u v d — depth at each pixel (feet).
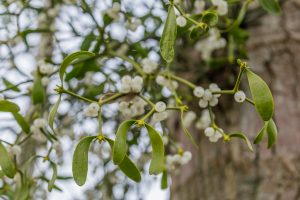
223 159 2.71
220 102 2.75
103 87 2.52
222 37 2.73
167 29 1.69
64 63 1.73
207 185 2.72
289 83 2.74
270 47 2.82
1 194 2.28
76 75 2.48
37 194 2.89
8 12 2.59
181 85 2.82
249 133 2.65
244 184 2.59
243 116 2.70
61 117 2.99
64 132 2.93
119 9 2.45
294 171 2.56
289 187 2.53
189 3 2.59
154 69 2.44
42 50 3.01
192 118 2.62
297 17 2.89
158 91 2.62
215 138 1.97
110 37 2.52
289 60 2.79
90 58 2.46
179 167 2.93
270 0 2.33
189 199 2.78
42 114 2.51
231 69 2.75
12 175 1.77
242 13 2.45
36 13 3.00
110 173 3.13
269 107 1.62
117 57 2.60
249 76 1.65
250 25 2.88
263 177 2.57
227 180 2.66
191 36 1.86
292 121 2.66
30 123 2.46
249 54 2.82
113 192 3.20
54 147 2.17
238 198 2.58
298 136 2.63
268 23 2.87
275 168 2.57
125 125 1.66
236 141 2.68
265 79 2.76
